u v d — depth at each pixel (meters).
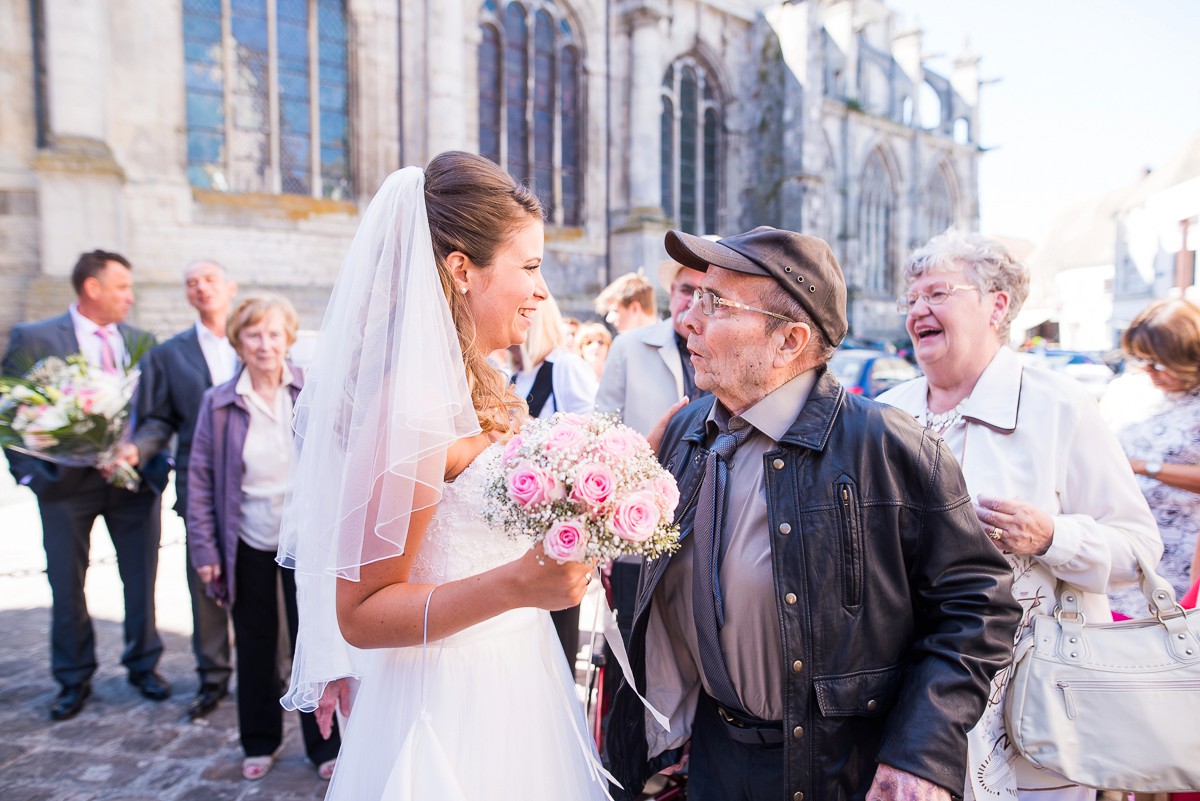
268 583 3.35
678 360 3.27
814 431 1.54
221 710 3.98
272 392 3.42
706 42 24.25
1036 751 1.81
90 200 12.23
